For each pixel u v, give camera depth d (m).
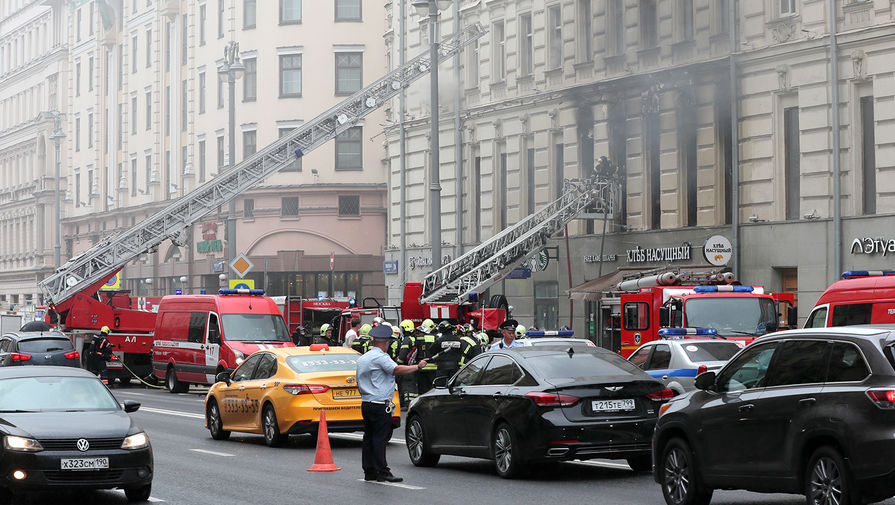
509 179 49.81
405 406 31.06
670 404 14.47
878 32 34.28
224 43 74.88
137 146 87.38
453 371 27.56
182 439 24.50
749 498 15.20
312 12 71.19
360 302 69.88
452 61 52.97
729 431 13.23
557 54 47.22
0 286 113.31
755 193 38.38
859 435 11.45
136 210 85.81
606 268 44.31
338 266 69.75
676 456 14.23
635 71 43.19
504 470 17.27
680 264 40.94
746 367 13.41
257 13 72.50
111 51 92.06
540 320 48.09
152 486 17.25
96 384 17.23
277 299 44.31
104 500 16.34
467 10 52.22
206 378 37.78
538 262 45.94
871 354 11.70
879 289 22.11
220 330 36.97
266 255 71.00
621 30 44.06
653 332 28.41
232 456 21.19
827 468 11.93
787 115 37.59
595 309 44.34
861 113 35.16
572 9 46.06
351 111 44.88
